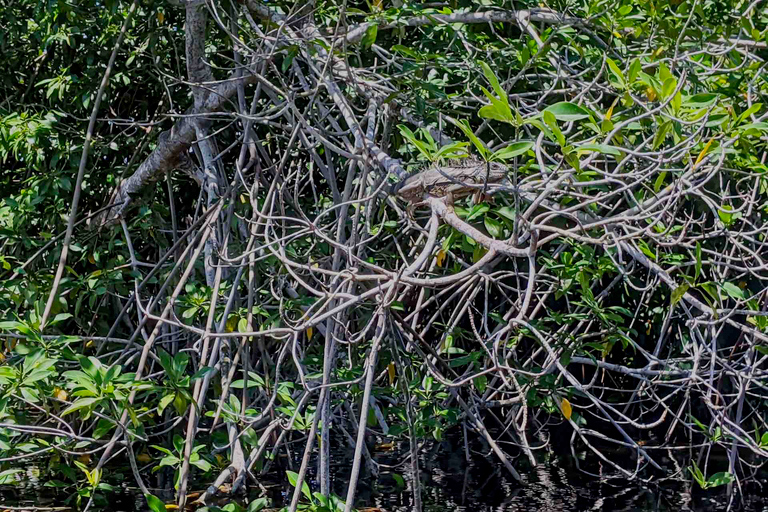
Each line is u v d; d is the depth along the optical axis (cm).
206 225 597
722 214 427
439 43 618
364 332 460
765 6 561
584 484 584
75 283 623
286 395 511
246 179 669
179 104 776
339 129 589
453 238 457
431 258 591
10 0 764
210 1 571
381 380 696
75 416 626
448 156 371
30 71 827
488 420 766
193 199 794
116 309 747
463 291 743
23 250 729
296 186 528
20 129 669
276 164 673
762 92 491
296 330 379
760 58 491
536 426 778
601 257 548
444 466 632
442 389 598
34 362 441
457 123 325
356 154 514
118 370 422
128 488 562
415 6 519
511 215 410
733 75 495
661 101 356
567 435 745
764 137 462
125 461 626
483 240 358
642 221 512
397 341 575
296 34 561
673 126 381
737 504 533
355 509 515
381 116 596
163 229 726
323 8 615
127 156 794
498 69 566
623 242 471
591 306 538
